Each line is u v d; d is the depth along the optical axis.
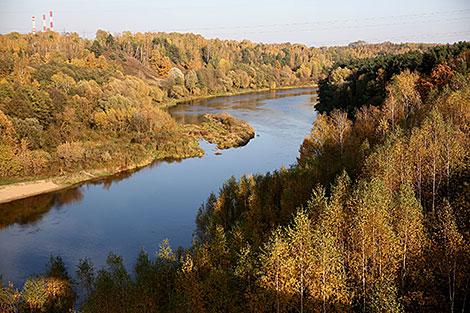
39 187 79.12
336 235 30.89
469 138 43.72
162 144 101.06
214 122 127.88
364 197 30.09
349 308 26.86
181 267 36.09
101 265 51.59
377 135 59.97
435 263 29.30
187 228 61.62
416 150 41.12
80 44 187.12
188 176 85.50
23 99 96.19
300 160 70.38
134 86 144.38
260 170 86.69
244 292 31.02
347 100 103.62
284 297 27.66
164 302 35.81
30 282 40.31
